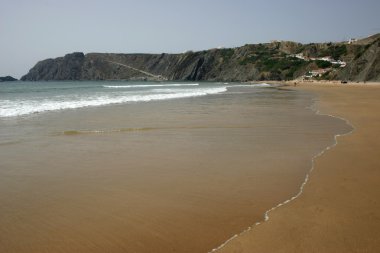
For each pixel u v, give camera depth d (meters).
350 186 6.89
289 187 6.92
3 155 9.62
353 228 5.04
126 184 7.20
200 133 13.05
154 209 5.88
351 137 11.98
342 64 127.69
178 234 4.98
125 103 25.94
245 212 5.73
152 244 4.71
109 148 10.53
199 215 5.63
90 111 20.09
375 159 8.92
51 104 24.14
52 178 7.62
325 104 25.80
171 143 11.27
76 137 12.23
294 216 5.51
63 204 6.13
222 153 9.84
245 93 43.00
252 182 7.27
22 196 6.52
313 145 10.79
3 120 16.02
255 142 11.38
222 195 6.52
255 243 4.67
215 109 21.64
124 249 4.59
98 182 7.34
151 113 19.23
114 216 5.61
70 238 4.88
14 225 5.30
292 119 16.88
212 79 177.12
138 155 9.66
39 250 4.57
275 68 151.00
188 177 7.65
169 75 198.88
